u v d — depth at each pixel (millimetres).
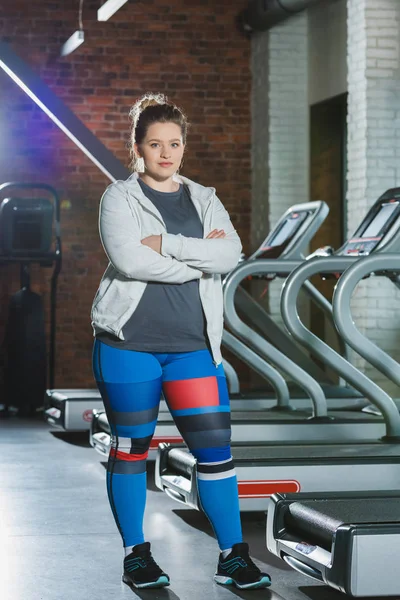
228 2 9859
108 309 3199
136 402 3207
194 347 3229
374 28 7668
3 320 9531
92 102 9719
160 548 3896
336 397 7078
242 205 9977
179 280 3172
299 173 9406
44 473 5746
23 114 9625
